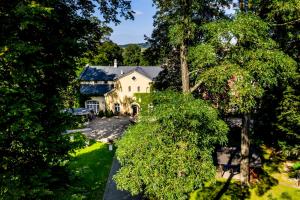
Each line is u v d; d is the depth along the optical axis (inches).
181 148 526.9
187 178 522.3
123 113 2105.1
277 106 1095.6
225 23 703.1
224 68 712.4
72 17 757.9
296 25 755.4
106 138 1445.6
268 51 686.5
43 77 557.9
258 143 1184.2
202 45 729.0
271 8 759.1
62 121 543.5
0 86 412.8
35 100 464.4
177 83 1194.6
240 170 927.0
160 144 524.1
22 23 418.0
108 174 997.2
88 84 2151.8
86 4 852.0
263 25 687.7
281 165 1051.3
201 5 790.5
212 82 780.6
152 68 2246.6
